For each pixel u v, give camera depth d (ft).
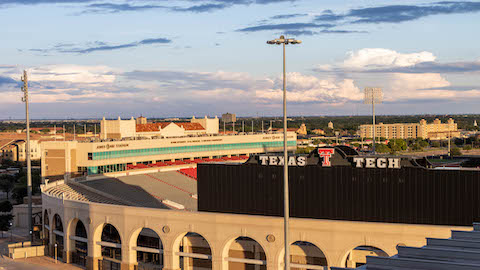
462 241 106.93
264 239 226.38
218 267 235.81
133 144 456.45
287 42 147.74
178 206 352.49
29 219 347.15
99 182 394.52
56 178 409.90
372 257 101.24
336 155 229.66
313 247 224.94
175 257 247.29
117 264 268.00
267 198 242.37
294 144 635.66
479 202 206.49
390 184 220.02
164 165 482.28
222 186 251.80
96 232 273.75
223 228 234.38
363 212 224.33
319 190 231.91
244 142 576.61
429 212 213.87
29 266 289.94
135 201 359.46
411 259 97.60
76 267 285.84
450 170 211.00
